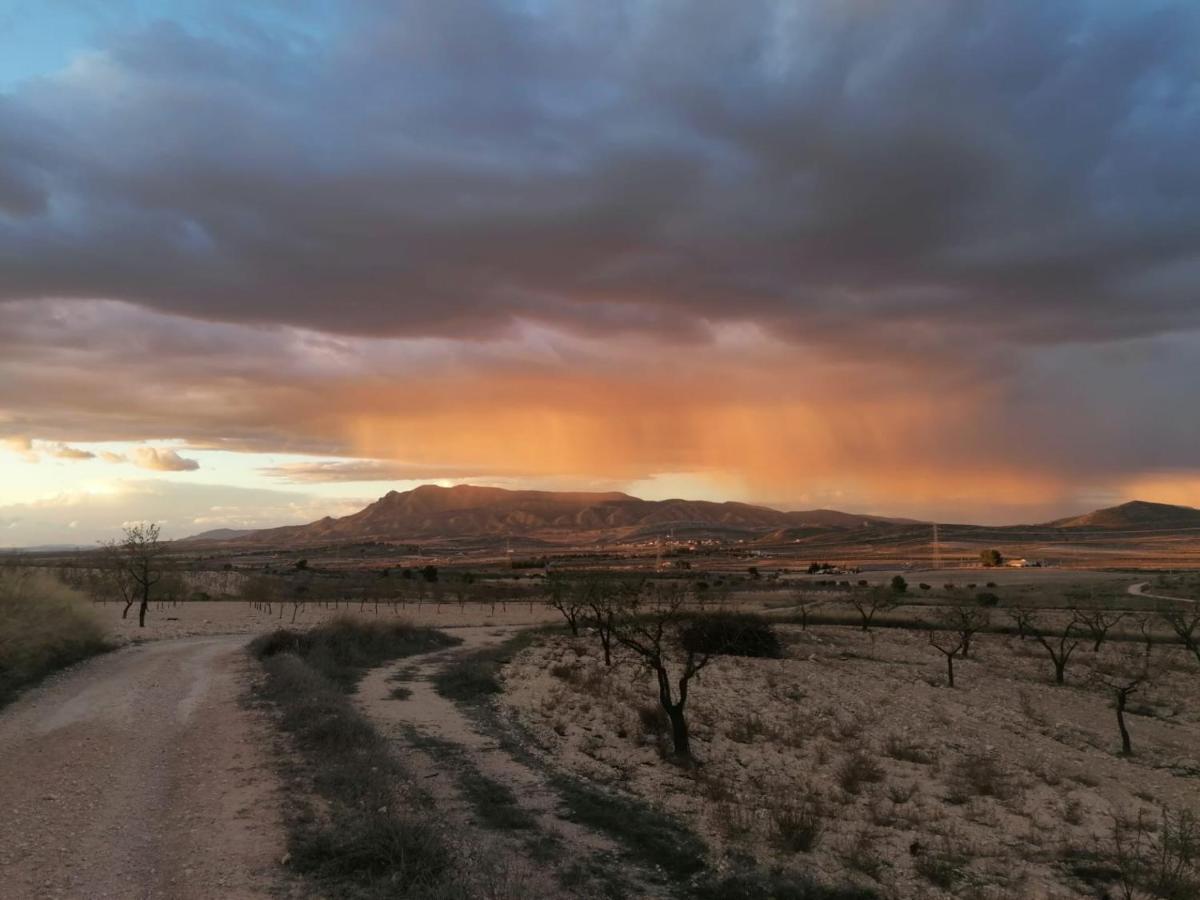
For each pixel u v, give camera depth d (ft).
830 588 340.18
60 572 209.67
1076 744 80.89
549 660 124.77
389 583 364.99
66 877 29.25
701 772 56.24
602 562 644.27
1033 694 113.09
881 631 192.85
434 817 37.78
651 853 37.63
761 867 36.86
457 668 103.14
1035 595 281.33
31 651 83.25
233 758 47.34
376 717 66.69
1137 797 59.21
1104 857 42.29
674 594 101.60
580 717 75.72
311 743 50.44
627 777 53.62
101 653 105.09
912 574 452.76
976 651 159.02
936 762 65.41
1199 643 141.59
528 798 45.09
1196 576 358.02
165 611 200.75
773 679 111.14
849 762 61.62
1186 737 88.84
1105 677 127.65
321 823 34.96
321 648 105.91
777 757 63.10
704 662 62.23
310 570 495.82
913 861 39.96
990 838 44.93
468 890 29.19
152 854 31.60
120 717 60.80
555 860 35.01
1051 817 50.29
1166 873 38.42
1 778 43.21
